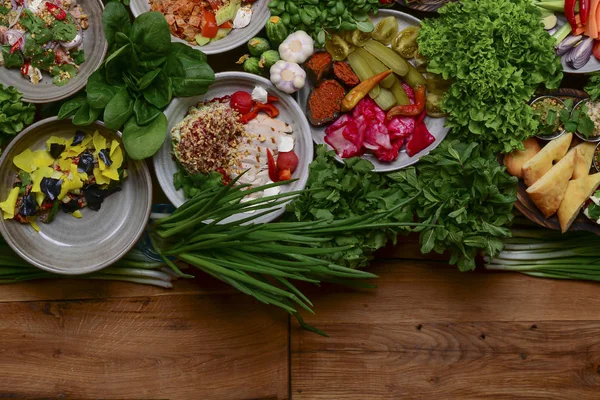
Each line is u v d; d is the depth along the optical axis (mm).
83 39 1493
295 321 1656
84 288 1610
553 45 1449
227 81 1506
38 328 1602
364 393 1667
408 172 1530
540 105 1500
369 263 1663
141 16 1392
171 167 1514
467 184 1506
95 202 1512
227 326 1641
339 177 1497
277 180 1521
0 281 1573
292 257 1423
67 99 1518
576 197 1495
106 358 1615
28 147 1472
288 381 1653
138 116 1423
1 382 1593
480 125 1476
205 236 1432
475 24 1422
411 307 1676
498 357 1691
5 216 1446
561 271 1674
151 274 1604
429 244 1503
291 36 1481
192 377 1633
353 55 1524
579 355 1694
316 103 1517
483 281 1686
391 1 1505
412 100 1550
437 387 1679
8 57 1450
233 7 1516
